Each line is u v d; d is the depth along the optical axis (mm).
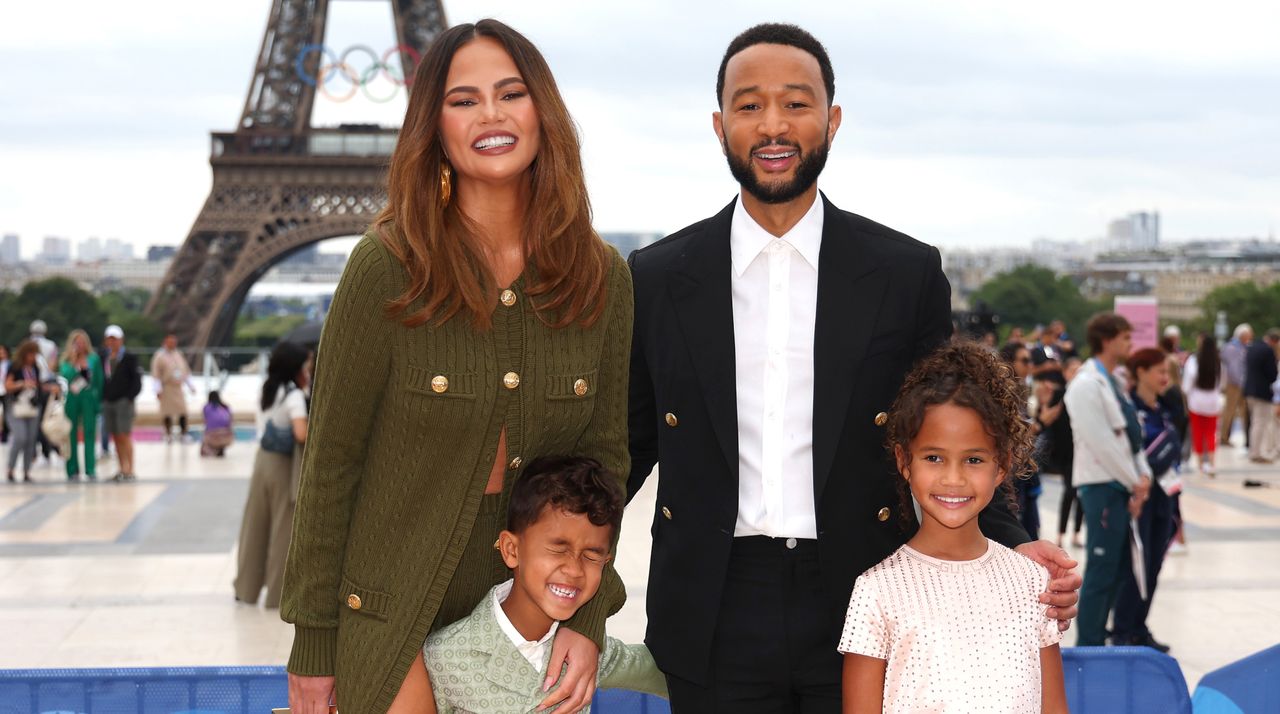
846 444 3086
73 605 9109
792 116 3055
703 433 3141
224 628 8461
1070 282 107438
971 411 2771
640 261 3340
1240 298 83062
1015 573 2893
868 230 3277
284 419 8914
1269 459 17922
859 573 3088
